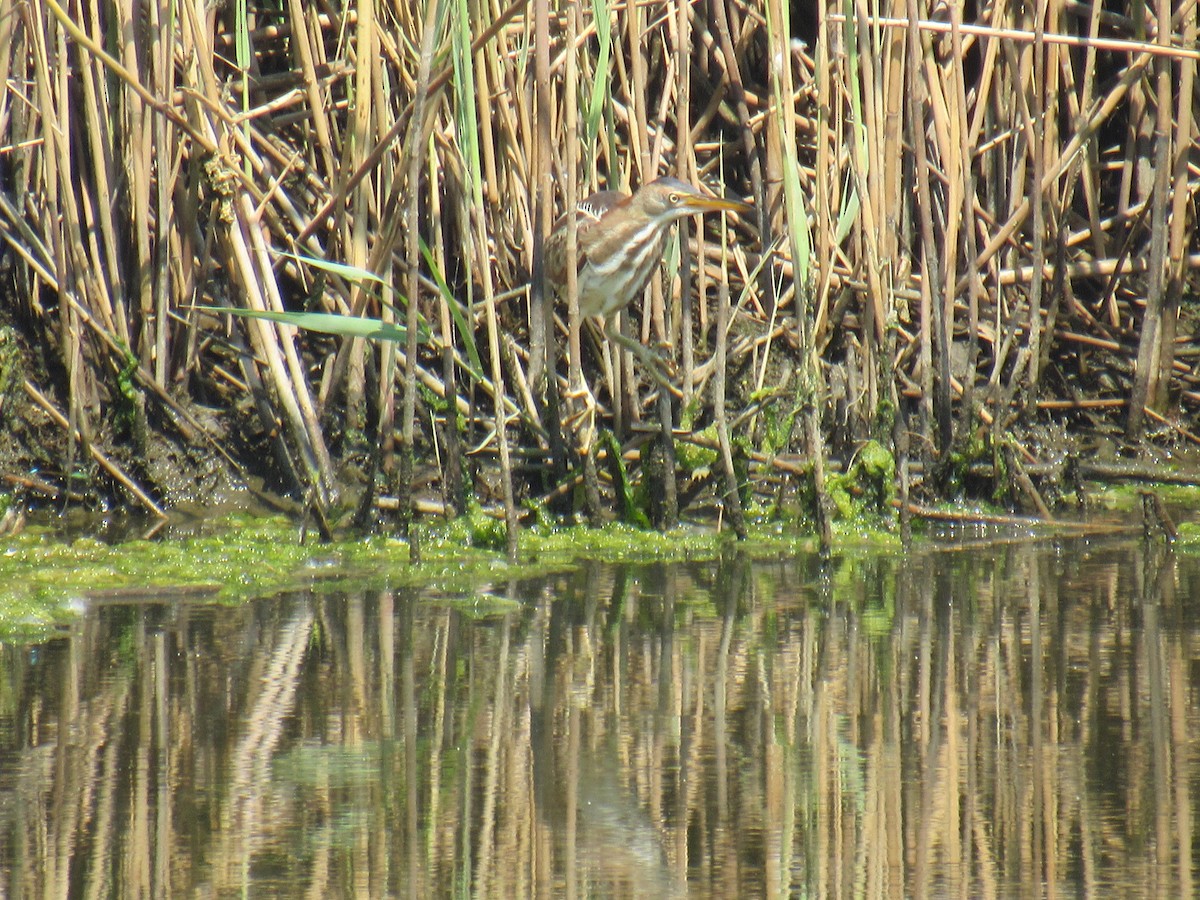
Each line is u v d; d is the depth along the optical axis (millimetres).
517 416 11266
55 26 10859
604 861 5359
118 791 6027
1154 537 10742
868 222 10977
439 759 6410
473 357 10297
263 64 13180
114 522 11195
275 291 10922
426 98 9797
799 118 12516
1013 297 13055
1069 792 5984
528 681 7508
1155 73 12641
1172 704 7016
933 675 7543
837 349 12703
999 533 11070
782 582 9648
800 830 5660
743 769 6309
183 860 5379
